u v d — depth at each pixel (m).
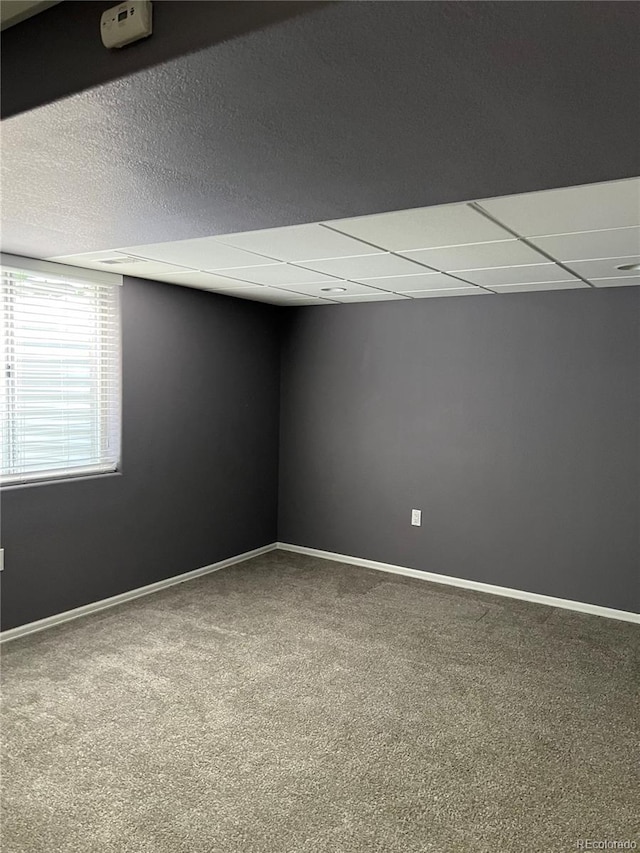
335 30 1.17
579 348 4.13
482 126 1.58
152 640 3.60
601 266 3.32
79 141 1.73
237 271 3.70
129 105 1.50
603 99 1.42
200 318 4.58
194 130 1.64
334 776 2.42
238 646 3.54
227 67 1.32
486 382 4.46
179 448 4.51
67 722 2.74
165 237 2.87
